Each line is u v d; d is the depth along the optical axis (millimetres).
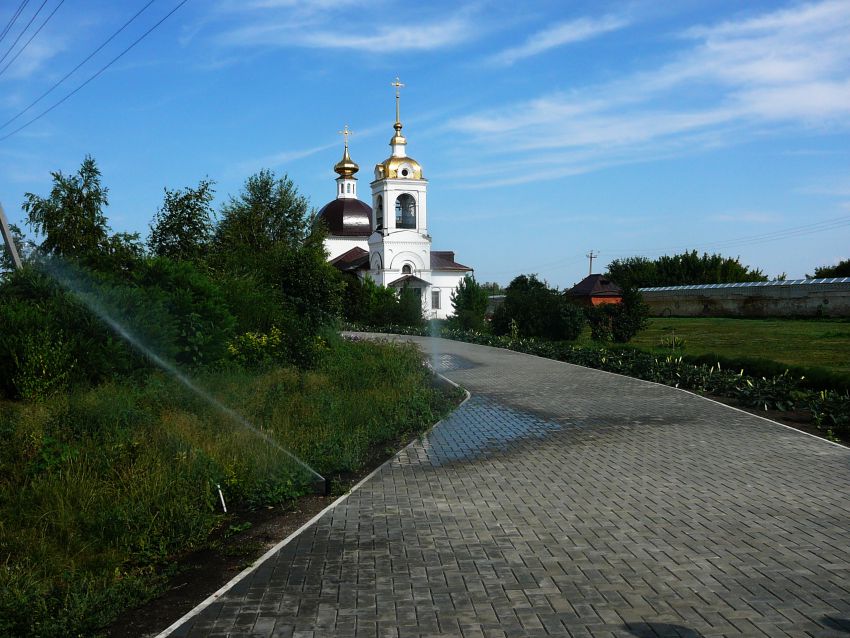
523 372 20375
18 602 5355
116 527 6855
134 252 20344
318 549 6496
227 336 16219
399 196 62281
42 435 8883
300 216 42000
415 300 43844
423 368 20062
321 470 9359
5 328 12320
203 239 26250
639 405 14281
